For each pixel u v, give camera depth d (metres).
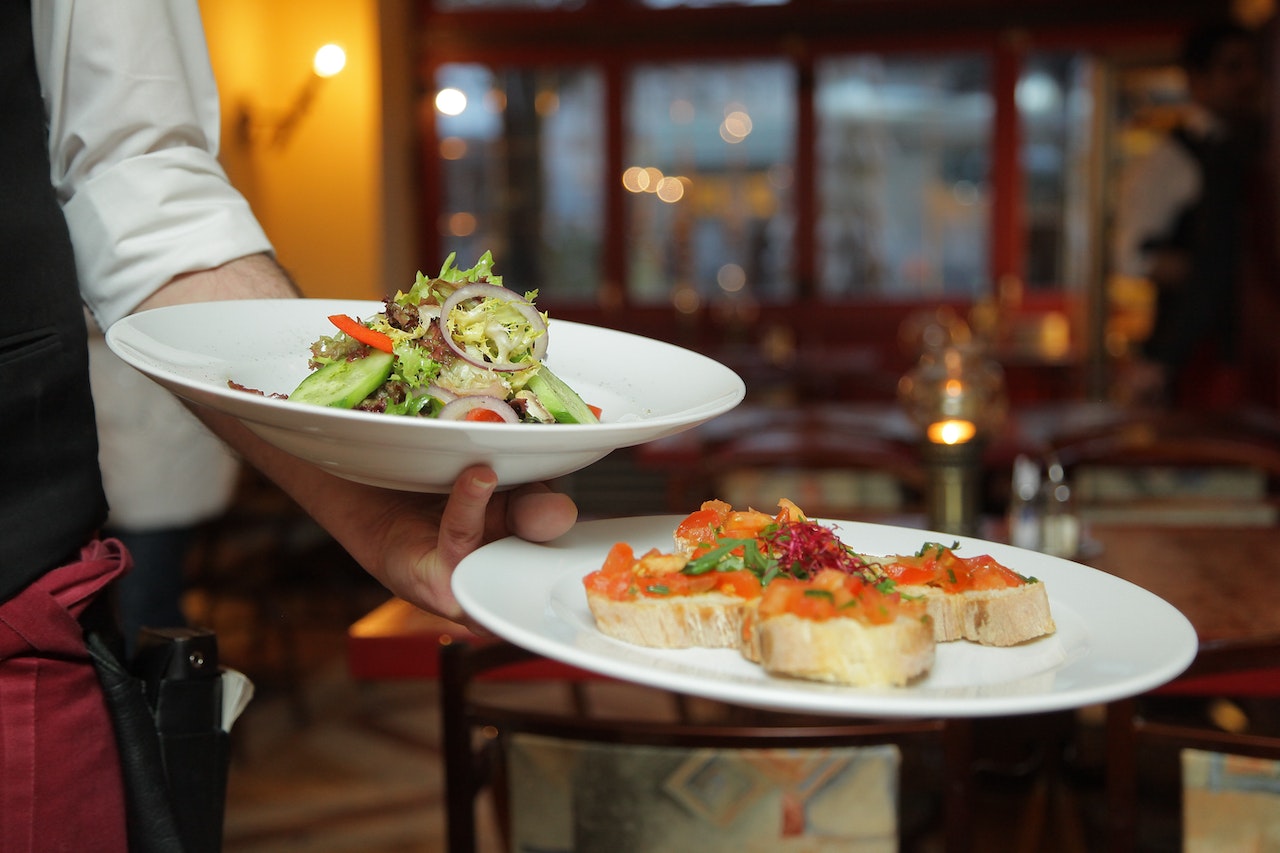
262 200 5.30
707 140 7.12
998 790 2.01
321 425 0.72
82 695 0.87
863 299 7.12
